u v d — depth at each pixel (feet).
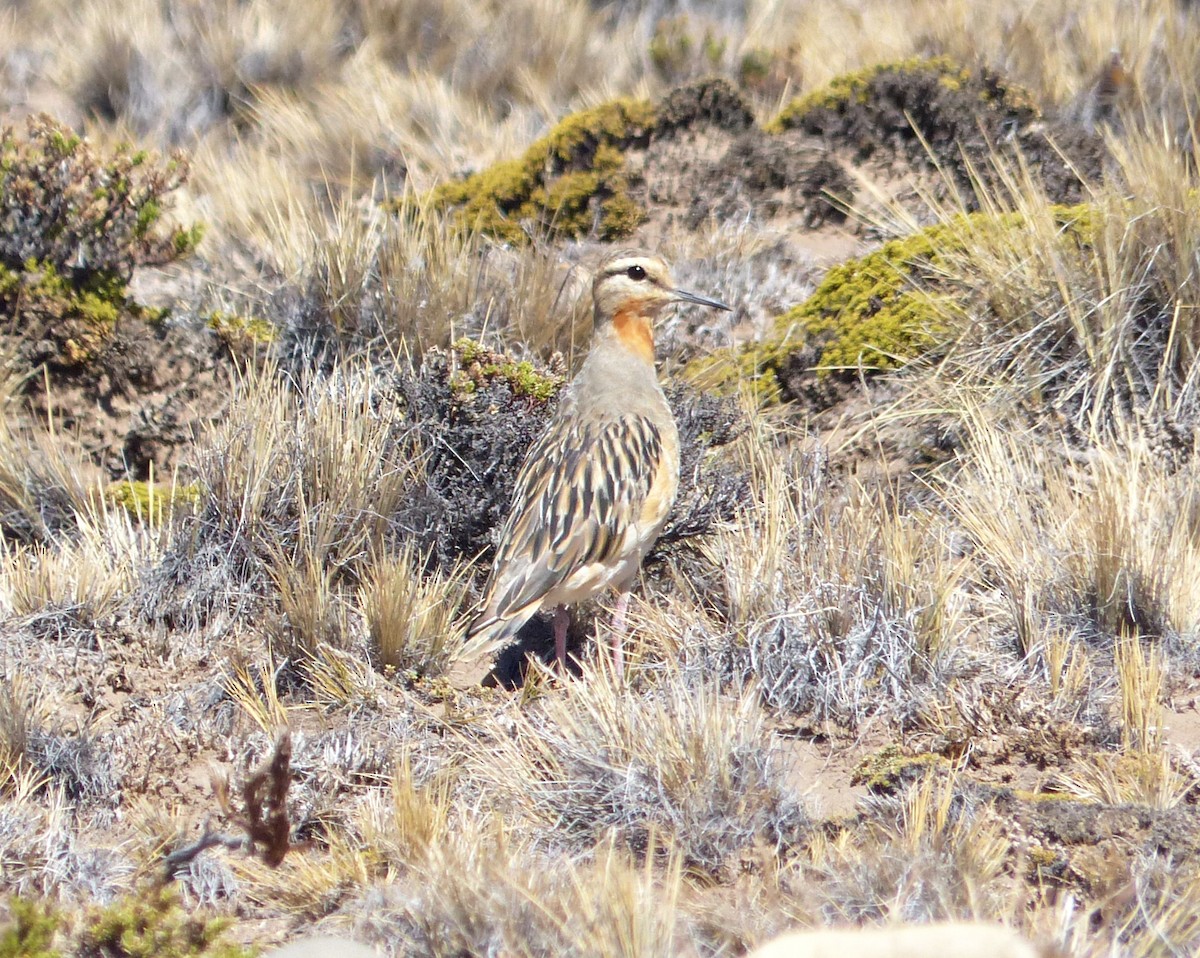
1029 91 56.08
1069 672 31.60
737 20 80.84
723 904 24.95
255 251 52.26
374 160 65.67
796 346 45.16
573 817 28.02
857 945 19.62
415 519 37.81
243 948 23.38
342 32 80.59
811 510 35.99
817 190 54.49
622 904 22.90
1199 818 26.25
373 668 33.88
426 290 45.73
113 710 32.76
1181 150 52.26
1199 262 41.09
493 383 39.93
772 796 27.76
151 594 36.06
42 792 30.19
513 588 33.06
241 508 37.09
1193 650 33.22
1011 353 42.39
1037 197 44.45
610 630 34.94
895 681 31.99
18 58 77.87
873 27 70.08
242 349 44.83
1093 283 42.22
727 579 34.73
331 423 38.09
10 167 45.27
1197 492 36.63
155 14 78.69
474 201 56.18
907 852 24.84
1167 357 40.60
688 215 55.01
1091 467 38.04
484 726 31.63
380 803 28.43
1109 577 34.17
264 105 70.69
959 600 34.30
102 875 26.99
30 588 35.58
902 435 41.86
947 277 44.98
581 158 57.52
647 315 36.24
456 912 23.41
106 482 42.06
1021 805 27.07
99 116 71.51
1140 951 22.24
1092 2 65.21
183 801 29.91
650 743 28.45
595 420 35.32
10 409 42.83
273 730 31.30
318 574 34.71
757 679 32.37
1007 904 23.90
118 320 44.93
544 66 76.48
